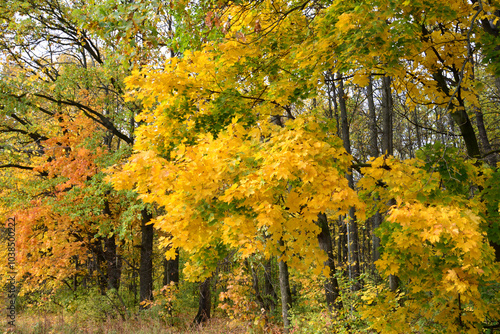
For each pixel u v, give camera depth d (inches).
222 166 88.7
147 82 115.3
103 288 463.5
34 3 387.5
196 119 124.3
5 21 389.7
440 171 117.4
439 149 119.6
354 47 101.8
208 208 90.4
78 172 346.9
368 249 546.3
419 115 334.3
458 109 140.1
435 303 121.7
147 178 88.7
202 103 128.7
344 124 293.6
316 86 135.6
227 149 93.0
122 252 528.7
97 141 362.0
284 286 264.5
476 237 86.1
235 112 118.8
